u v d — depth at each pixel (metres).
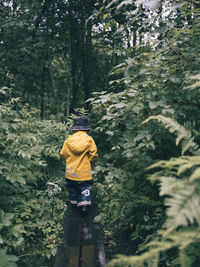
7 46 7.53
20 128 3.94
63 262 2.45
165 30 2.15
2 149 3.16
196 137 2.08
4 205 3.16
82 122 3.73
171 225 0.96
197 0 2.32
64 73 11.66
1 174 3.08
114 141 2.79
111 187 3.08
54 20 8.53
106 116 2.67
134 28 2.53
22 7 8.16
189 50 2.37
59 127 4.78
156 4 1.86
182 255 1.21
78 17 8.72
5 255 2.43
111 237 3.16
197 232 1.24
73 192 3.83
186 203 1.00
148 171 2.38
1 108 3.70
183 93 2.32
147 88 2.60
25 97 9.30
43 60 8.88
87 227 3.22
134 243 2.96
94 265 2.43
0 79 7.21
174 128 1.65
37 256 2.91
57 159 4.79
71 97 12.98
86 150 3.64
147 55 2.56
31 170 4.15
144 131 2.28
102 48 10.08
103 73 11.17
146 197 2.58
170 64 2.56
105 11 2.40
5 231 2.69
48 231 3.12
